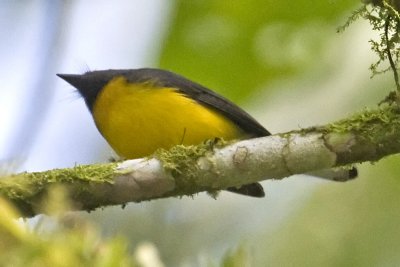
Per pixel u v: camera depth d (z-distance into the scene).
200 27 8.77
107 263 3.21
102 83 9.22
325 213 10.44
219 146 6.81
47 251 2.97
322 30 8.95
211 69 9.06
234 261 3.81
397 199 10.29
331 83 10.75
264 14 8.73
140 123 8.60
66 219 3.13
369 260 10.04
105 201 6.64
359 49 10.67
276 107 11.14
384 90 10.74
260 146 6.72
